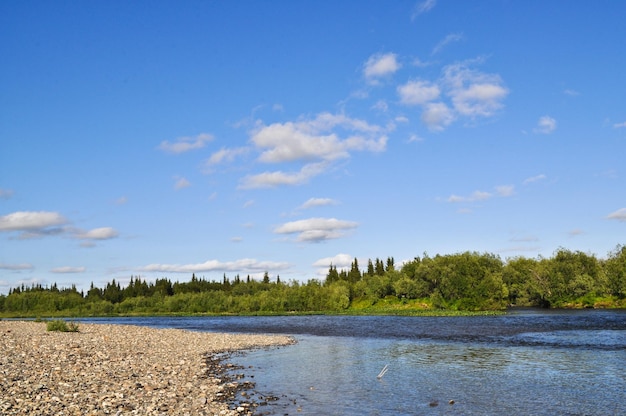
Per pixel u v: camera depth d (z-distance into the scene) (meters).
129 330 60.22
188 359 38.00
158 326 89.88
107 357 34.12
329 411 22.55
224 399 24.50
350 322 90.06
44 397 21.05
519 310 113.44
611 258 133.88
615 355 39.12
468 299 114.56
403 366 35.56
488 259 135.38
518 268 140.88
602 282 120.88
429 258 136.12
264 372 33.19
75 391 22.98
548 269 129.25
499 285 113.06
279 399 24.89
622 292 116.00
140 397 22.91
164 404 21.92
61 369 27.86
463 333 60.56
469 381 29.56
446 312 109.75
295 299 149.12
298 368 34.97
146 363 33.66
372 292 143.38
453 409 22.97
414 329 69.00
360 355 41.91
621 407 23.02
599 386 27.61
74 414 18.97
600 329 61.47
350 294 154.75
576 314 92.62
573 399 24.66
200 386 26.95
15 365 27.47
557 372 32.09
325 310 144.00
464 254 123.88
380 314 119.50
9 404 19.31
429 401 24.50
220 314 152.00
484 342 49.97
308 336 61.22
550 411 22.48
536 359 37.72
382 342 52.38
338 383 29.22
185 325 92.81
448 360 38.19
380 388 27.70
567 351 41.78
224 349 46.59
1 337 39.16
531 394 25.84
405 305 131.88
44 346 35.78
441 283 120.81
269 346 49.47
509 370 33.19
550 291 125.44
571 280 124.25
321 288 152.38
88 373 27.58
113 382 25.78
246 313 147.88
